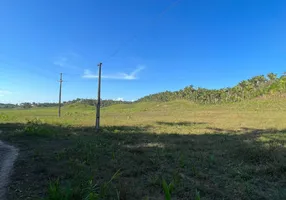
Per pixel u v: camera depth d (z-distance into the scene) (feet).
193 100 357.61
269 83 297.12
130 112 224.12
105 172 26.18
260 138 51.19
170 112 204.85
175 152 37.27
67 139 51.62
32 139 50.70
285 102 199.52
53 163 29.66
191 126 84.38
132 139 51.70
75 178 23.16
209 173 26.23
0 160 31.83
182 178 24.45
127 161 31.22
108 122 106.01
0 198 19.52
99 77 72.90
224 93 305.53
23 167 28.19
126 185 21.65
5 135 56.95
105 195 19.33
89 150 36.45
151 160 31.12
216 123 95.55
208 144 44.88
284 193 20.24
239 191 21.02
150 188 21.91
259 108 176.24
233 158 32.76
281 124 84.02
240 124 88.48
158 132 66.13
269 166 27.32
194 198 19.72
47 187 21.80
